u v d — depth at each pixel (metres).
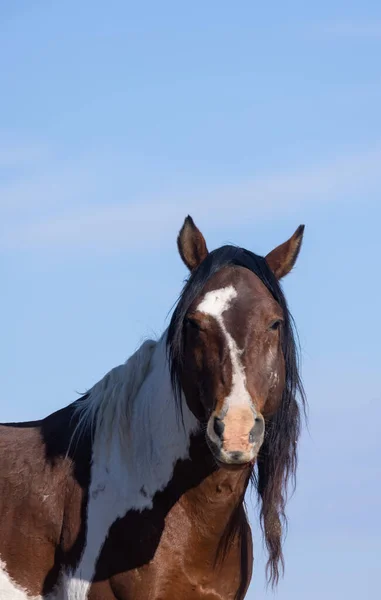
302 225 8.62
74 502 8.54
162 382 8.42
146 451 8.38
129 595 8.12
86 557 8.34
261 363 7.64
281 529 8.35
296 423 8.10
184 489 8.18
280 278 8.55
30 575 8.60
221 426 7.33
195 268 8.25
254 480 8.46
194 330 7.77
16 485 8.84
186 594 8.21
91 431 8.78
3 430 9.42
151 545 8.14
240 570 8.48
